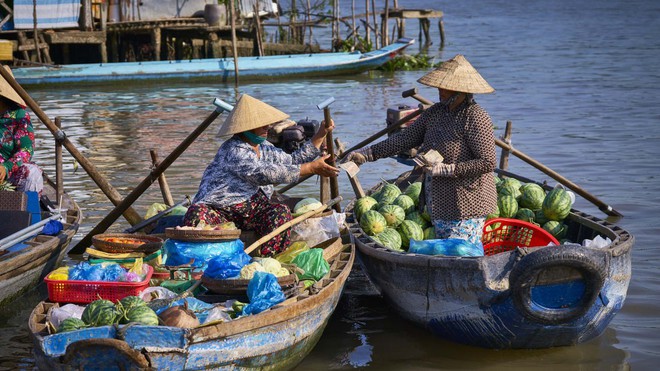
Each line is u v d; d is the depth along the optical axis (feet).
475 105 22.75
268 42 101.96
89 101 72.18
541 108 63.67
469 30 162.71
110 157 46.29
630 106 63.72
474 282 20.74
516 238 24.91
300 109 65.72
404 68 99.04
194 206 22.88
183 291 20.47
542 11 240.12
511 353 21.80
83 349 16.61
